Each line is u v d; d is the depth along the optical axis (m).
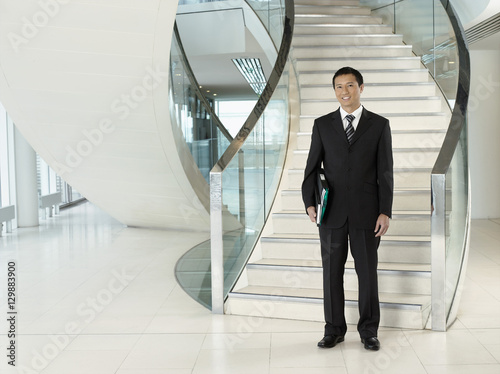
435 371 3.22
